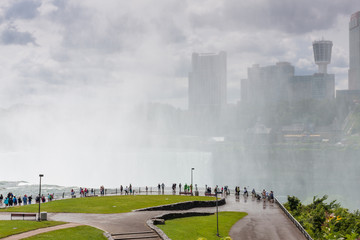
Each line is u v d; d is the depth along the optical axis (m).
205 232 50.44
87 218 53.75
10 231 42.50
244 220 60.53
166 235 45.56
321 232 55.69
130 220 53.03
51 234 41.97
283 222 59.12
